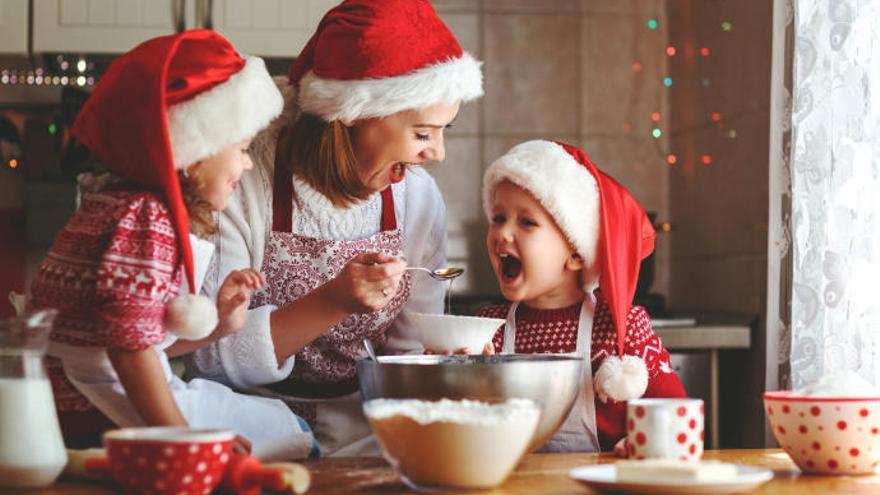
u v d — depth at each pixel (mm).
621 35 3332
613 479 1019
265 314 1490
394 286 1464
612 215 1589
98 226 1183
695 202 3098
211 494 1021
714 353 2574
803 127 2180
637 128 3340
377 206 1677
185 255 1173
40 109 3082
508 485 1075
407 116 1532
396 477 1135
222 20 2875
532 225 1607
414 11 1557
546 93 3311
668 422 1161
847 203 2049
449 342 1416
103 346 1165
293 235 1609
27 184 2953
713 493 986
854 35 2045
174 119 1243
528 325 1649
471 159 3281
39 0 2836
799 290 2193
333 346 1662
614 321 1549
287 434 1376
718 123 2902
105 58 2943
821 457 1160
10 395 1025
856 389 1201
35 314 1043
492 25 3295
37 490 1051
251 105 1281
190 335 1164
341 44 1533
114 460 958
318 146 1569
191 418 1366
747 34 2688
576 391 1233
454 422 999
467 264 3256
